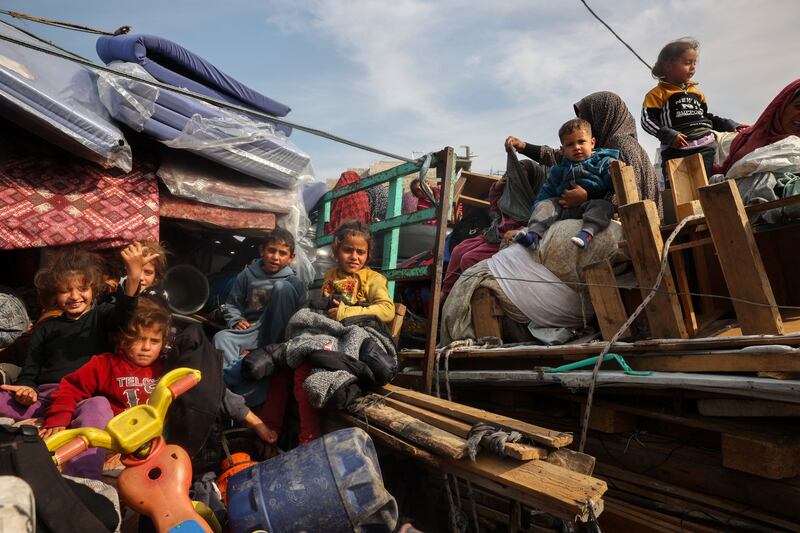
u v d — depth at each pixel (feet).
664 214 12.80
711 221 9.14
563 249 11.63
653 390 9.19
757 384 7.52
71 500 5.22
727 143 15.23
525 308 11.81
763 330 8.57
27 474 5.02
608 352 9.71
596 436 9.97
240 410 10.75
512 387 11.25
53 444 5.71
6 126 12.07
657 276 9.66
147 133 12.76
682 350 8.95
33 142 12.26
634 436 9.47
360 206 19.06
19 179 11.90
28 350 10.14
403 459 10.46
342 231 12.71
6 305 10.86
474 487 9.58
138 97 12.38
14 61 11.27
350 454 7.30
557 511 6.90
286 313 13.41
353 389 10.28
